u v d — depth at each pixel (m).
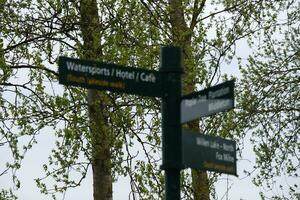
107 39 17.17
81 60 8.94
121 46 17.33
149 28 17.58
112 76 9.02
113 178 17.62
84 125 16.94
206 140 9.22
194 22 19.41
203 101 9.00
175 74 9.13
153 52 17.16
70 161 16.78
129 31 17.38
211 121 18.47
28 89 17.58
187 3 19.25
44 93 17.34
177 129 9.02
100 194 17.62
